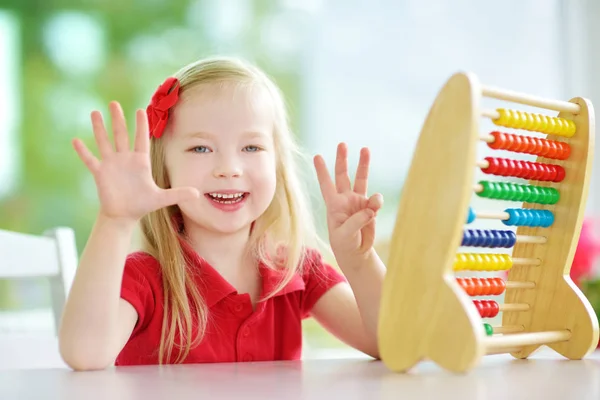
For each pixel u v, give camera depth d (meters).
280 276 1.32
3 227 4.00
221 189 1.23
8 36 4.02
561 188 1.02
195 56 4.03
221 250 1.31
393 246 0.84
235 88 1.26
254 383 0.80
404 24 3.24
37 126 4.05
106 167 0.95
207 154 1.24
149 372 0.94
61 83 4.07
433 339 0.80
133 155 0.96
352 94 3.43
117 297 1.01
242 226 1.26
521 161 0.99
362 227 1.12
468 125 0.79
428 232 0.81
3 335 1.51
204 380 0.83
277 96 1.38
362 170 1.11
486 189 0.94
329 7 3.51
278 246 1.40
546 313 1.03
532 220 1.00
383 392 0.72
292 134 1.58
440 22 3.04
